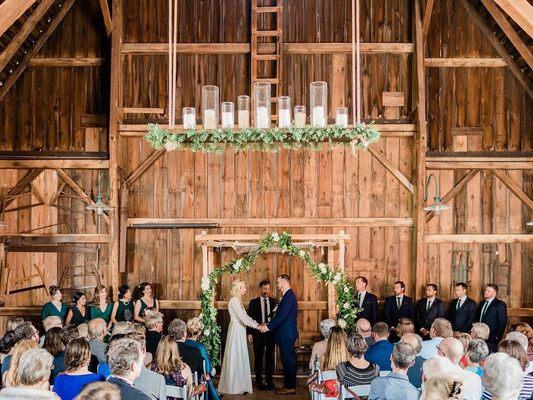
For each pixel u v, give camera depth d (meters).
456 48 9.88
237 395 8.72
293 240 9.74
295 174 9.98
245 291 9.89
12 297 9.84
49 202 9.88
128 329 5.43
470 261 9.88
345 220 9.90
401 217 9.91
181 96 9.85
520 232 9.90
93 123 9.84
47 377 3.44
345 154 9.98
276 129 5.49
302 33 9.85
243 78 9.84
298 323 9.91
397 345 3.99
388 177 9.97
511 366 3.22
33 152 9.85
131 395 3.40
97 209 9.23
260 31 9.63
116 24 9.67
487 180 9.91
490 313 9.23
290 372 8.79
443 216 9.90
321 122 5.53
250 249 9.38
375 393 3.91
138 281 9.93
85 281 9.88
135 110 9.77
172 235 9.96
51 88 9.89
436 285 9.70
